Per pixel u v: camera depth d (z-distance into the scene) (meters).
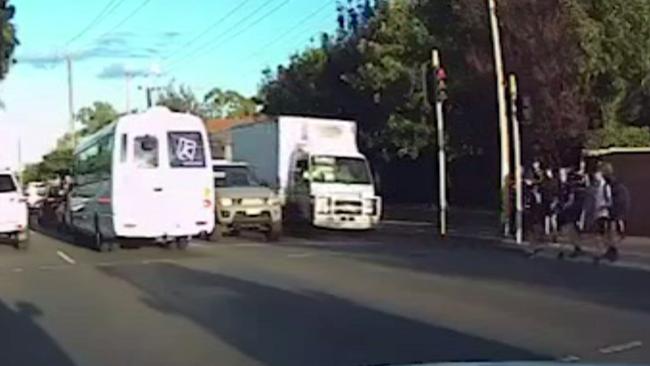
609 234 21.83
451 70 34.91
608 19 32.22
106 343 11.70
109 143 25.77
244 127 36.44
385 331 12.11
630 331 12.00
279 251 25.16
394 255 23.38
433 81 29.39
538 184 26.41
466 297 15.25
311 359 10.42
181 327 12.79
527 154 31.89
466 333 11.87
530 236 26.47
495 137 34.78
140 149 25.17
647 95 34.28
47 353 11.15
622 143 32.16
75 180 31.25
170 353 10.94
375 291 16.12
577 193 24.27
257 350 11.02
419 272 19.17
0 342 11.95
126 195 25.06
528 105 26.95
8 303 15.64
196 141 25.61
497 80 28.80
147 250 26.06
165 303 15.23
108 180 25.52
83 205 29.06
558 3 31.05
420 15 37.34
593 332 11.92
